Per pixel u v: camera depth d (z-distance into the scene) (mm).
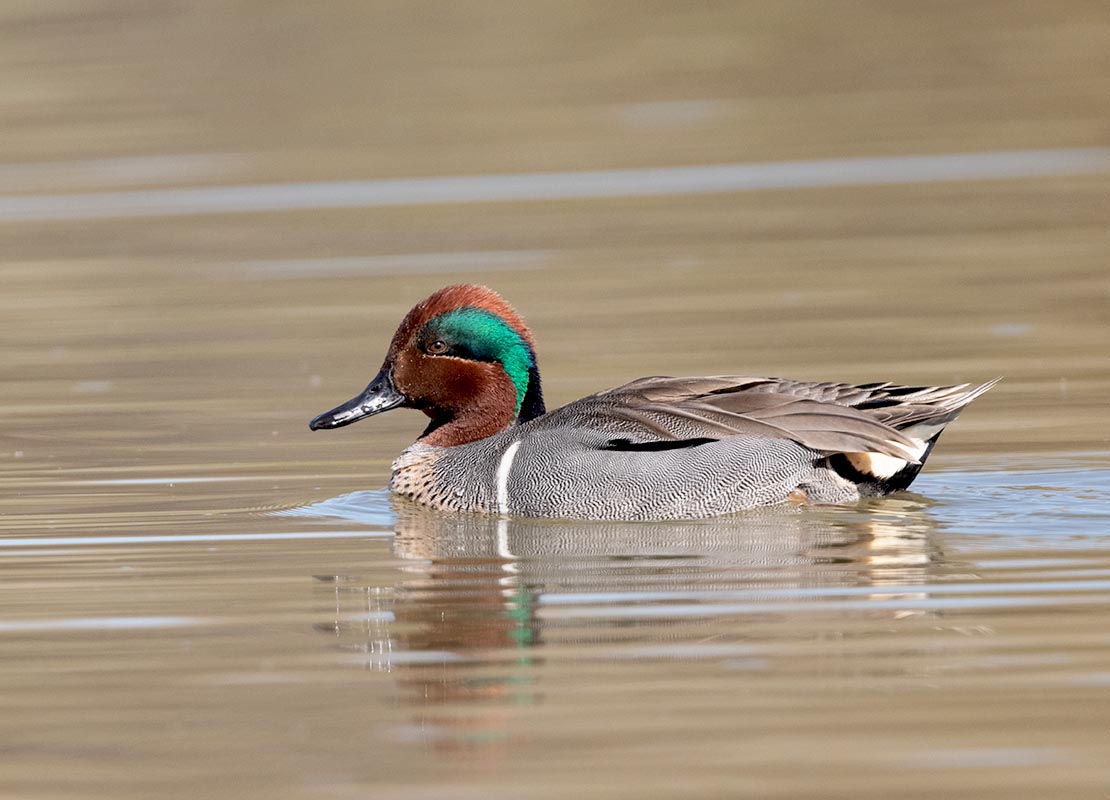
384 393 14602
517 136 34000
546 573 11672
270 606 11062
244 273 24984
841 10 41875
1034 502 13305
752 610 10648
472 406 14461
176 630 10594
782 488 13117
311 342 20734
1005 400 17016
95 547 12680
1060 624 10203
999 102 35312
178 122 35375
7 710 9289
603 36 40500
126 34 39625
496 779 8250
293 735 8852
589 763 8391
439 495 13859
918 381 17859
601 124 34781
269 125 34969
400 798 8086
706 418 13219
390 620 10688
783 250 25359
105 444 16328
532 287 23422
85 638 10484
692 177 30922
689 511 13102
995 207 27734
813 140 33312
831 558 11828
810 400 13109
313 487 14641
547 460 13398
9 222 28953
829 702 9055
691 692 9250
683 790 8070
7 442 16469
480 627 10492
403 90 37000
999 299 21750
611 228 27250
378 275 24500
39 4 41500
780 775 8195
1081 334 19797
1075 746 8422
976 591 10930
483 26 41625
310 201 29766
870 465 13297
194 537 12945
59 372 19688
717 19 41938
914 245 25344
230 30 39938
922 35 40438
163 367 19766
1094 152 31391
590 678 9523
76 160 33062
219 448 16125
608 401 13578
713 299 22391
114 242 27391
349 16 41188
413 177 31344
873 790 8016
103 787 8312
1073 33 39750
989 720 8758
